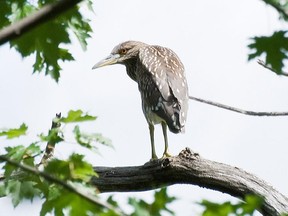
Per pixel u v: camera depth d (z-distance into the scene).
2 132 9.47
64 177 8.76
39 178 9.99
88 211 8.38
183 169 13.78
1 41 6.46
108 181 14.12
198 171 13.73
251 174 13.62
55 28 9.09
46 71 9.73
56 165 8.80
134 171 14.07
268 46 8.66
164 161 13.91
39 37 9.12
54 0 9.11
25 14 9.07
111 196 8.00
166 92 18.81
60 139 9.22
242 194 13.49
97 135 9.27
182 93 18.88
